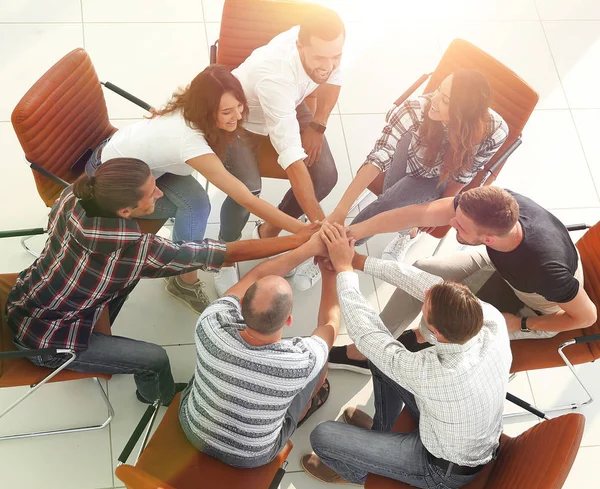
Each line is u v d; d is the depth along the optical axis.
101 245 1.93
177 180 2.54
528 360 2.45
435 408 1.95
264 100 2.41
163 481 1.85
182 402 2.14
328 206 3.34
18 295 2.19
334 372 2.92
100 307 2.21
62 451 2.60
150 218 2.58
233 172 2.59
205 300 2.93
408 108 2.52
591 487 2.80
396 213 2.42
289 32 2.48
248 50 2.71
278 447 2.12
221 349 1.85
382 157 2.57
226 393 1.87
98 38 3.59
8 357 2.01
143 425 2.09
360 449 2.18
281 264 2.27
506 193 2.07
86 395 2.71
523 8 4.14
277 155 2.73
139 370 2.33
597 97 3.90
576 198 3.57
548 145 3.71
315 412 2.82
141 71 3.55
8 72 3.41
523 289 2.26
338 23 2.24
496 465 2.18
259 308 1.78
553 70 3.96
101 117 2.62
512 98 2.62
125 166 1.86
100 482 2.56
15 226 3.04
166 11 3.74
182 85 3.54
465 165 2.51
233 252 2.22
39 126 2.26
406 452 2.15
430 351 1.97
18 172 3.17
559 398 2.98
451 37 3.97
